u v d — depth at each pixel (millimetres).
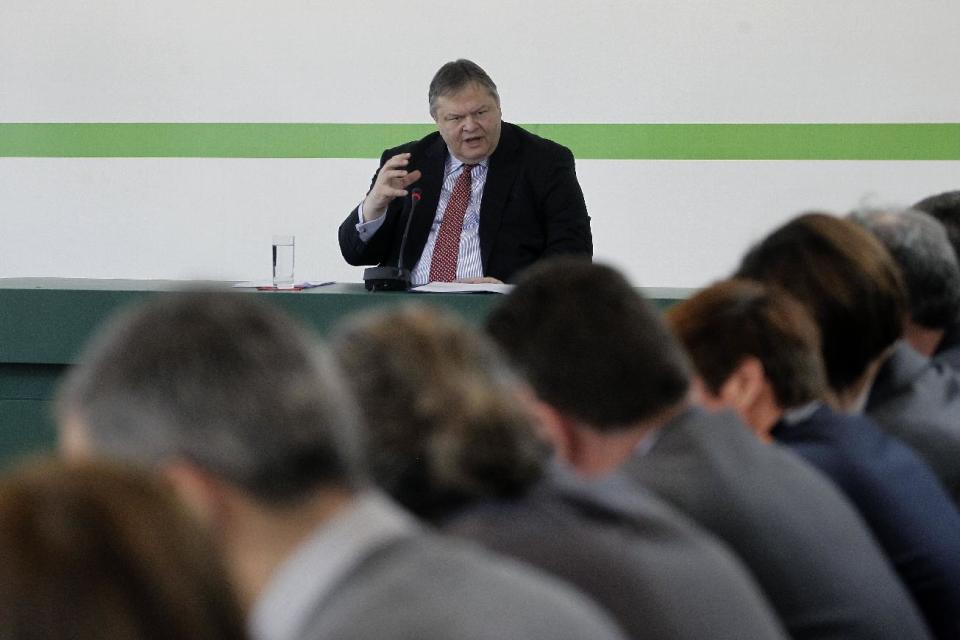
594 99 11438
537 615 1631
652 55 11344
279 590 1688
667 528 2312
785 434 3275
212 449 1644
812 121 11273
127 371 1672
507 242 8141
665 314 3268
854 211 4336
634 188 11539
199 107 11812
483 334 2705
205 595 1194
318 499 1720
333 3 11539
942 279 4145
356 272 11836
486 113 8039
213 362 1669
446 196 8273
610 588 2154
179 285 1828
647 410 2633
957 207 4840
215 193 11906
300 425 1675
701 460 2754
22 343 6824
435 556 1706
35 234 12164
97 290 6762
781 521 2719
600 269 2730
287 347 1729
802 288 3541
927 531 3145
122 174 11992
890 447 3289
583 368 2596
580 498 2324
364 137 11672
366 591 1639
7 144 12086
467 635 1563
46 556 1142
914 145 11195
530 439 2338
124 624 1136
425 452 2307
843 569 2730
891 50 11125
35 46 11906
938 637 3156
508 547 2195
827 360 3555
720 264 11531
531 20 11398
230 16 11664
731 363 3129
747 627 2205
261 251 11914
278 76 11688
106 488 1209
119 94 11891
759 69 11266
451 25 11469
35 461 1270
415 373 2348
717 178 11438
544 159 8266
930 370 3842
